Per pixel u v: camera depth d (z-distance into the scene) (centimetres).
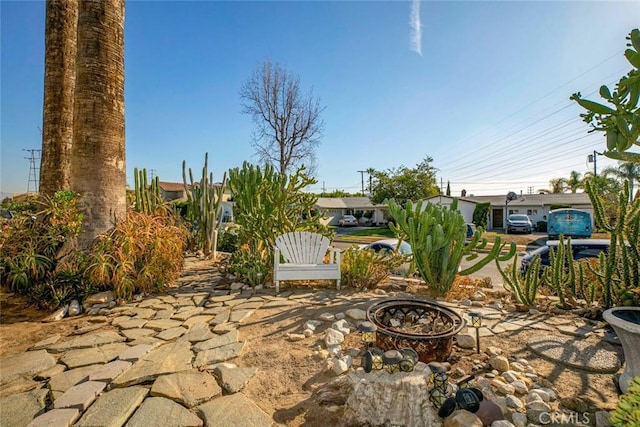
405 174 2834
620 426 148
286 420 216
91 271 459
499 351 299
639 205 378
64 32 664
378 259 570
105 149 528
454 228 470
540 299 459
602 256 409
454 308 435
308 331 351
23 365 284
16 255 474
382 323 312
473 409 203
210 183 925
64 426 205
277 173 655
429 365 238
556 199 2939
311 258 584
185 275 672
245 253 662
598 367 266
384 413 209
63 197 487
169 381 256
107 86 533
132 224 520
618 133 205
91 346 324
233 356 300
